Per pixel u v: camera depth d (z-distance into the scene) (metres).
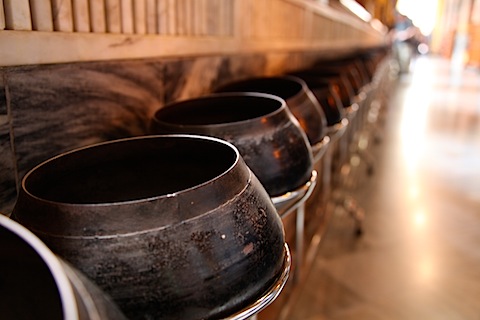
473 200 3.25
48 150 0.87
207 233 0.55
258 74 2.32
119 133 1.10
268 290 0.62
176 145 0.79
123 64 1.09
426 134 5.49
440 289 2.11
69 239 0.51
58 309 0.38
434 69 16.02
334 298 2.02
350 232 2.67
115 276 0.51
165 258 0.52
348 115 2.42
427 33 28.56
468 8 17.00
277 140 0.93
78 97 0.94
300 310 1.92
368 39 9.74
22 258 0.39
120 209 0.52
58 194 0.70
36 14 0.82
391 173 3.87
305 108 1.37
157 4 1.24
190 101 1.21
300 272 2.07
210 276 0.55
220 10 1.73
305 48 3.48
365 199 3.23
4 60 0.75
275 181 0.92
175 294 0.53
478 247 2.52
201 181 0.77
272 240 0.64
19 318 0.40
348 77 3.03
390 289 2.10
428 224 2.82
